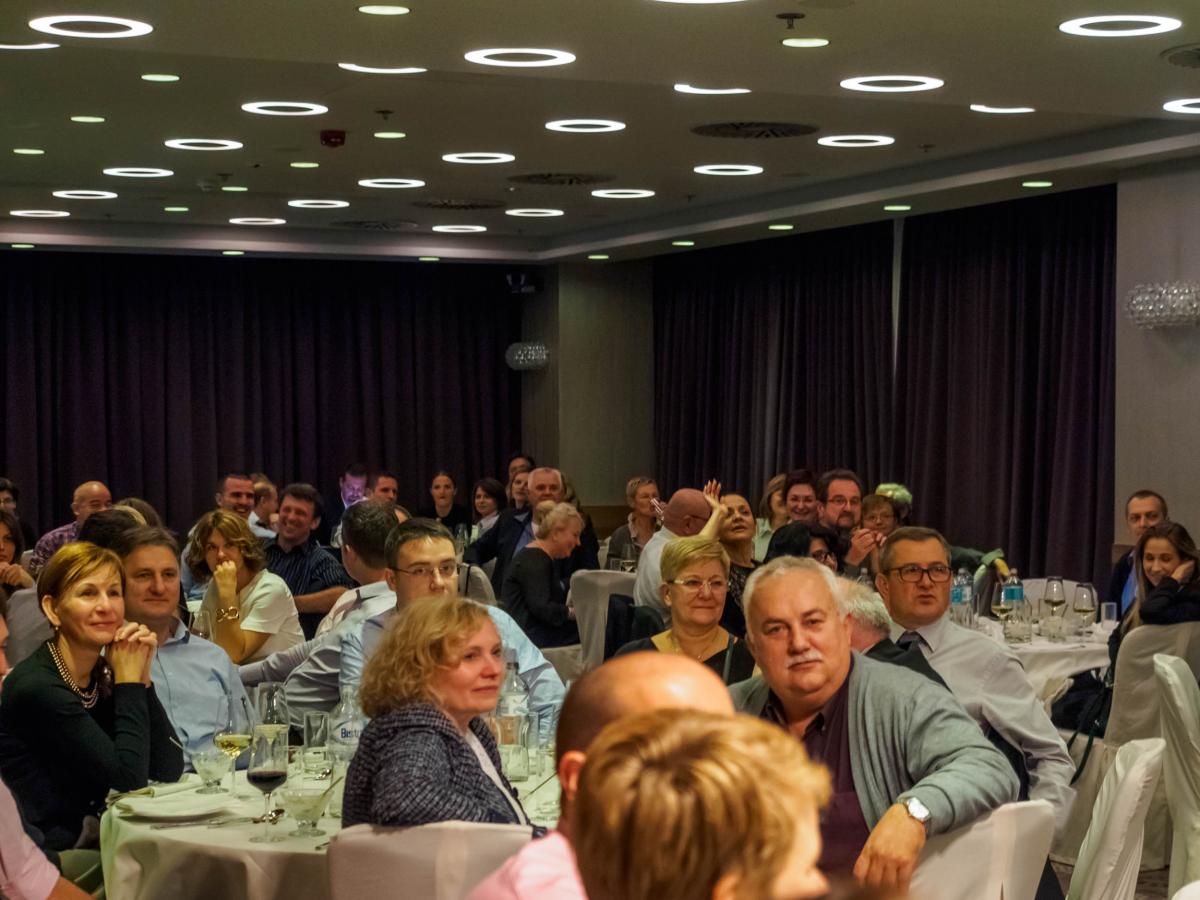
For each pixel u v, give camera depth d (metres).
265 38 5.23
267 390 13.48
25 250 12.31
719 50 5.46
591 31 5.14
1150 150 7.90
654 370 13.94
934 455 10.71
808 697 2.94
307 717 3.74
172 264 13.07
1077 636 6.78
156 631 4.40
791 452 12.09
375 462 13.80
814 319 11.88
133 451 13.01
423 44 5.34
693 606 4.38
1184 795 5.06
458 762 2.97
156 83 6.63
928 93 6.30
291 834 3.37
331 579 7.32
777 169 9.31
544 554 7.73
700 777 0.97
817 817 1.02
